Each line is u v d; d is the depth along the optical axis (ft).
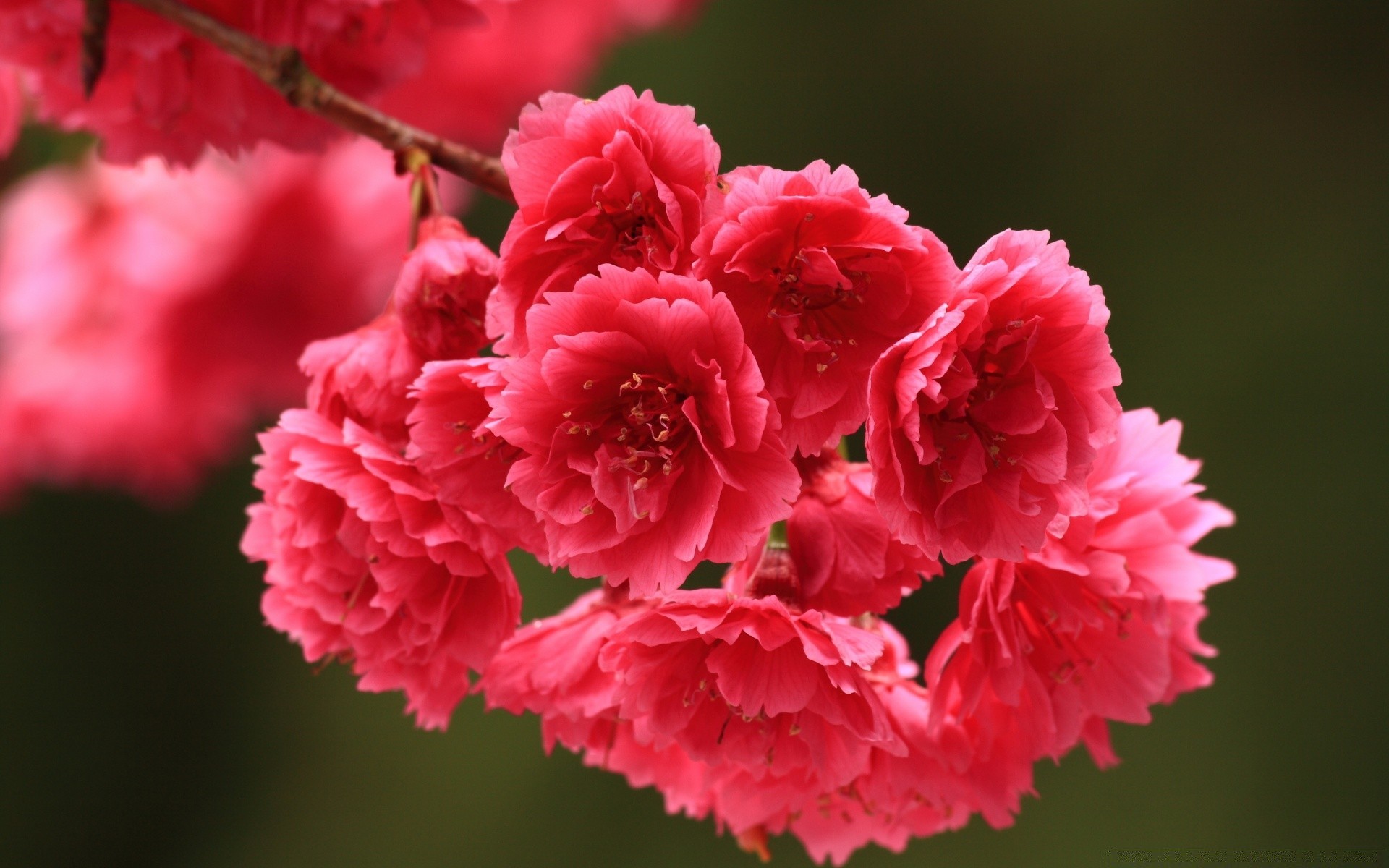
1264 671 5.41
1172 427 2.29
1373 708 5.30
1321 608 5.43
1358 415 5.54
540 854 5.54
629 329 2.14
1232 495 5.57
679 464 2.16
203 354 3.34
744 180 2.14
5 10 2.33
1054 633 2.27
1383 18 5.75
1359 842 5.17
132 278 3.17
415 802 5.72
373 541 2.23
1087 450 2.16
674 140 2.15
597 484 2.15
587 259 2.16
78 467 3.44
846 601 2.23
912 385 2.13
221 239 3.24
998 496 2.15
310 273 3.29
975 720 2.27
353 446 2.22
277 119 2.39
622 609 2.27
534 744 5.69
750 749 2.22
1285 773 5.30
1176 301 5.75
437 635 2.23
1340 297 5.61
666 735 2.21
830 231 2.14
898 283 2.15
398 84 2.39
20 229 3.23
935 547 2.15
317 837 5.78
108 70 2.38
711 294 2.13
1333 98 5.79
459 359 2.24
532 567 5.11
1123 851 5.23
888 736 2.19
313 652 2.27
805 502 2.23
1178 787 5.31
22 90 2.49
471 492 2.20
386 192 3.26
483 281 2.23
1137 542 2.27
